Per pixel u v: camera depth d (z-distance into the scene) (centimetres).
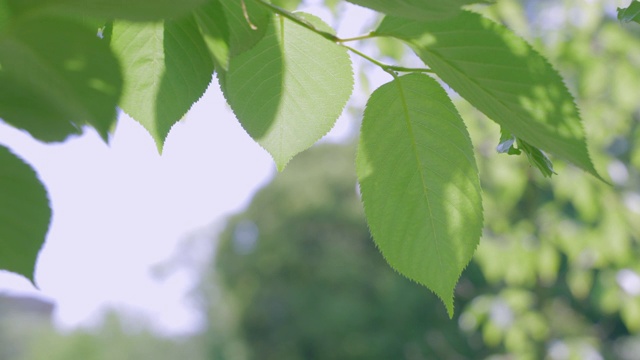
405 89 103
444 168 109
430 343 1714
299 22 94
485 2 69
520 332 635
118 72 56
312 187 2172
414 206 111
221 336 3145
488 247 627
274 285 2120
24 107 65
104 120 57
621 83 555
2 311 3494
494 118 90
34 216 81
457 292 1209
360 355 1903
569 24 555
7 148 75
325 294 2033
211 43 87
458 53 86
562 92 83
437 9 70
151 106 108
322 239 2130
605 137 590
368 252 2127
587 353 649
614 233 572
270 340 2123
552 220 616
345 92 111
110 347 3553
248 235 2264
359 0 74
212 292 3253
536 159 100
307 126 113
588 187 561
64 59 56
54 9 53
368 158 109
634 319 580
